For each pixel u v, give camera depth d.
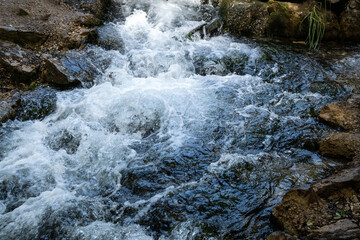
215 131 4.54
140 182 3.72
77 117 4.62
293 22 7.00
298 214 2.96
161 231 3.16
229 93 5.35
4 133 4.29
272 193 3.50
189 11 7.69
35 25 5.87
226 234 3.09
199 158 4.05
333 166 3.84
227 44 6.77
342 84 5.57
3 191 3.59
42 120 4.68
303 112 4.93
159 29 6.92
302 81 5.71
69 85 5.20
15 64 5.19
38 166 3.88
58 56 5.62
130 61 5.86
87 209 3.42
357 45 6.98
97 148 4.22
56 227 3.22
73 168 3.96
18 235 3.15
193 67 5.99
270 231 3.08
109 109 4.78
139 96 5.00
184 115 4.81
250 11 7.21
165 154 4.11
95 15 6.80
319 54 6.58
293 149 4.22
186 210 3.35
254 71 6.05
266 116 4.83
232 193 3.53
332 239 2.65
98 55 5.78
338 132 4.42
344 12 6.95
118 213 3.38
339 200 3.02
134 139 4.46
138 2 7.86
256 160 4.00
